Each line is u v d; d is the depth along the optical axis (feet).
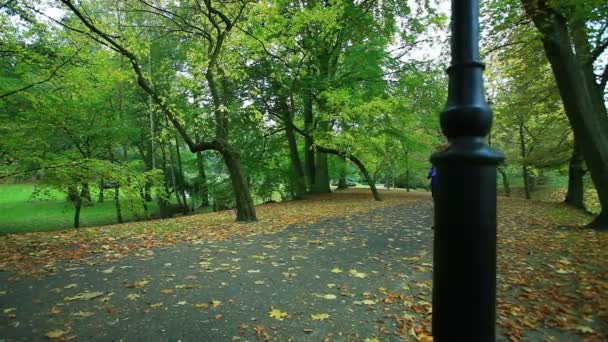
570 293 14.69
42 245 24.68
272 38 45.57
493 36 34.45
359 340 11.04
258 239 26.63
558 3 24.99
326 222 35.53
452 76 4.19
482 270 3.88
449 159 3.93
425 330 11.60
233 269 18.42
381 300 14.23
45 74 33.94
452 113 4.00
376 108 50.65
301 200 66.44
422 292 15.15
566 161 62.69
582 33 33.60
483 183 3.87
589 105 28.58
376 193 62.03
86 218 72.49
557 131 68.69
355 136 55.62
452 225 3.95
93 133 50.55
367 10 57.36
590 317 12.40
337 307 13.53
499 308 13.28
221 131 37.86
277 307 13.51
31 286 15.79
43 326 11.87
